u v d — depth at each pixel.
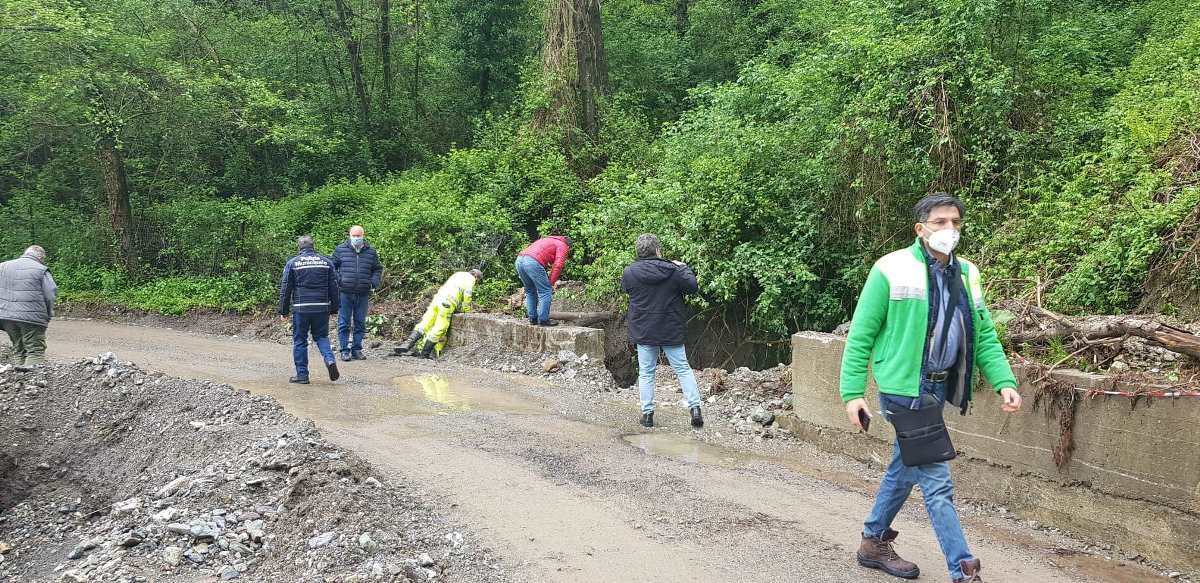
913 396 3.69
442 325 11.14
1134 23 12.49
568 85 16.03
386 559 4.13
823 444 6.58
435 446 6.34
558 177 15.43
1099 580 4.14
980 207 9.53
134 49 16.33
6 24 14.82
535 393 8.65
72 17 15.36
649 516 4.92
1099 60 11.81
